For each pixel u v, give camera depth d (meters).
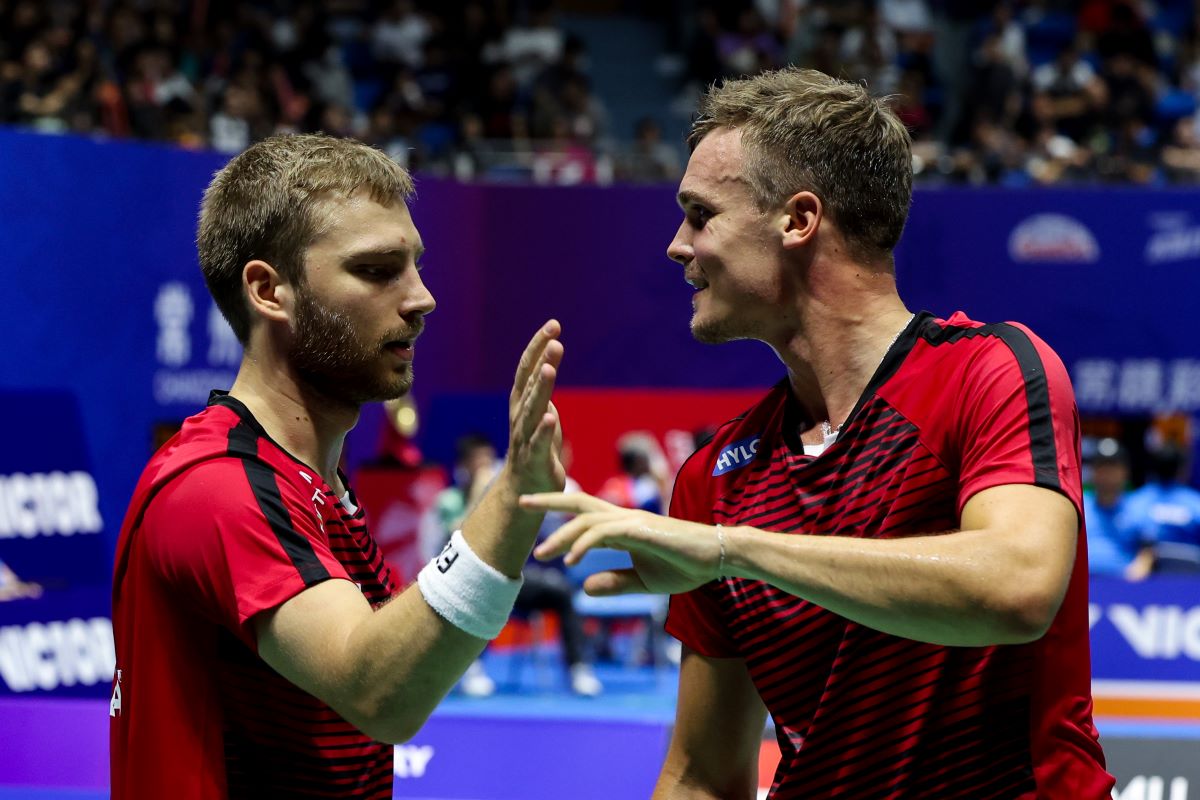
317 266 2.04
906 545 1.73
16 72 9.51
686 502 2.33
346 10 13.70
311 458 2.13
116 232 7.94
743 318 2.17
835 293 2.12
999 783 1.96
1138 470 11.55
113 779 2.07
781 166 2.10
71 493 7.62
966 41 14.66
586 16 15.84
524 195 10.78
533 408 1.78
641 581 1.99
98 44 10.63
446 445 10.73
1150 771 4.53
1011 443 1.87
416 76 12.95
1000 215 10.31
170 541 1.93
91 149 7.80
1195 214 10.18
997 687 1.97
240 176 2.10
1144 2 15.45
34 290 7.47
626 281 10.73
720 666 2.33
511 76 12.88
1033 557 1.72
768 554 1.75
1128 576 8.38
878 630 1.88
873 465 2.04
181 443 2.03
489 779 5.01
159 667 1.97
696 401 10.87
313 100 11.35
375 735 1.84
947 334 2.07
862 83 2.30
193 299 8.45
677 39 15.39
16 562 7.26
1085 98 12.80
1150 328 10.23
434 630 1.80
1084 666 2.01
